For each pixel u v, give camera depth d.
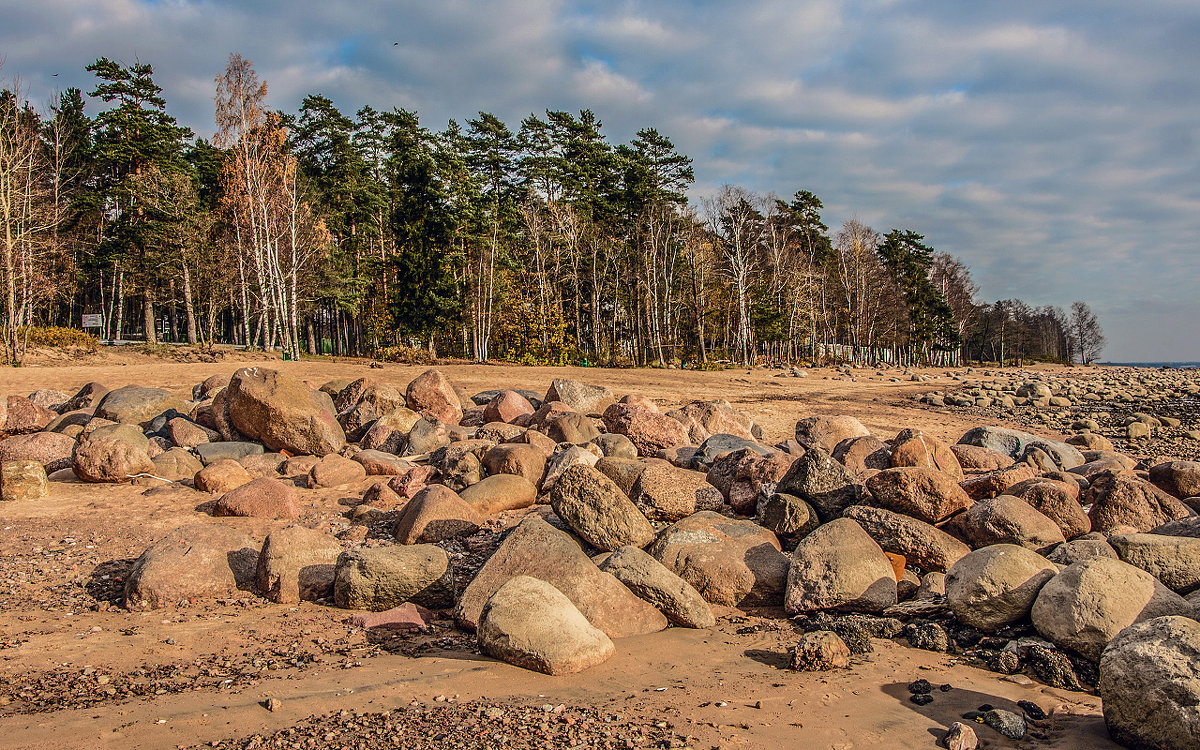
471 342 58.72
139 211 47.88
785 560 8.07
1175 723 4.51
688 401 30.03
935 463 10.65
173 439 14.80
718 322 66.94
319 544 8.50
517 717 5.00
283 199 44.34
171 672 5.92
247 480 12.70
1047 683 5.79
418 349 45.12
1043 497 8.53
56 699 5.35
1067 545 7.49
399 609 7.50
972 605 6.70
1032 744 4.77
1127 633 5.06
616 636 6.85
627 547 7.84
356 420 16.55
